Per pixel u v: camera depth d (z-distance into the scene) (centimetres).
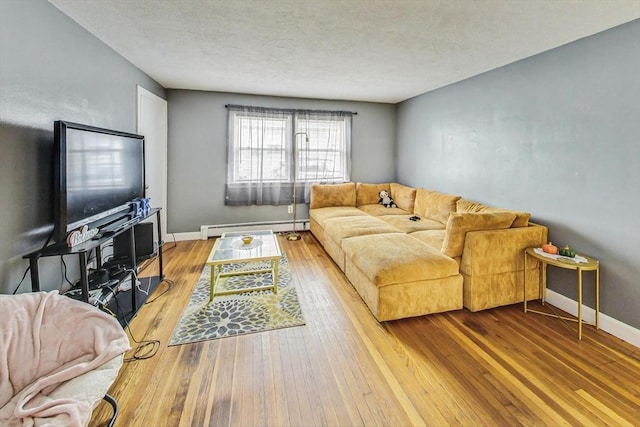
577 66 238
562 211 253
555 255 231
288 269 338
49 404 103
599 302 226
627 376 175
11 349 114
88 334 127
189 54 289
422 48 265
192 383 166
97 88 253
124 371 175
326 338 211
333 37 246
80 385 112
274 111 462
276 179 476
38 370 117
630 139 205
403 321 234
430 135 439
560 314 246
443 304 243
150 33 242
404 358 190
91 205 206
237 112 450
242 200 466
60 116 206
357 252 274
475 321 235
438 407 152
